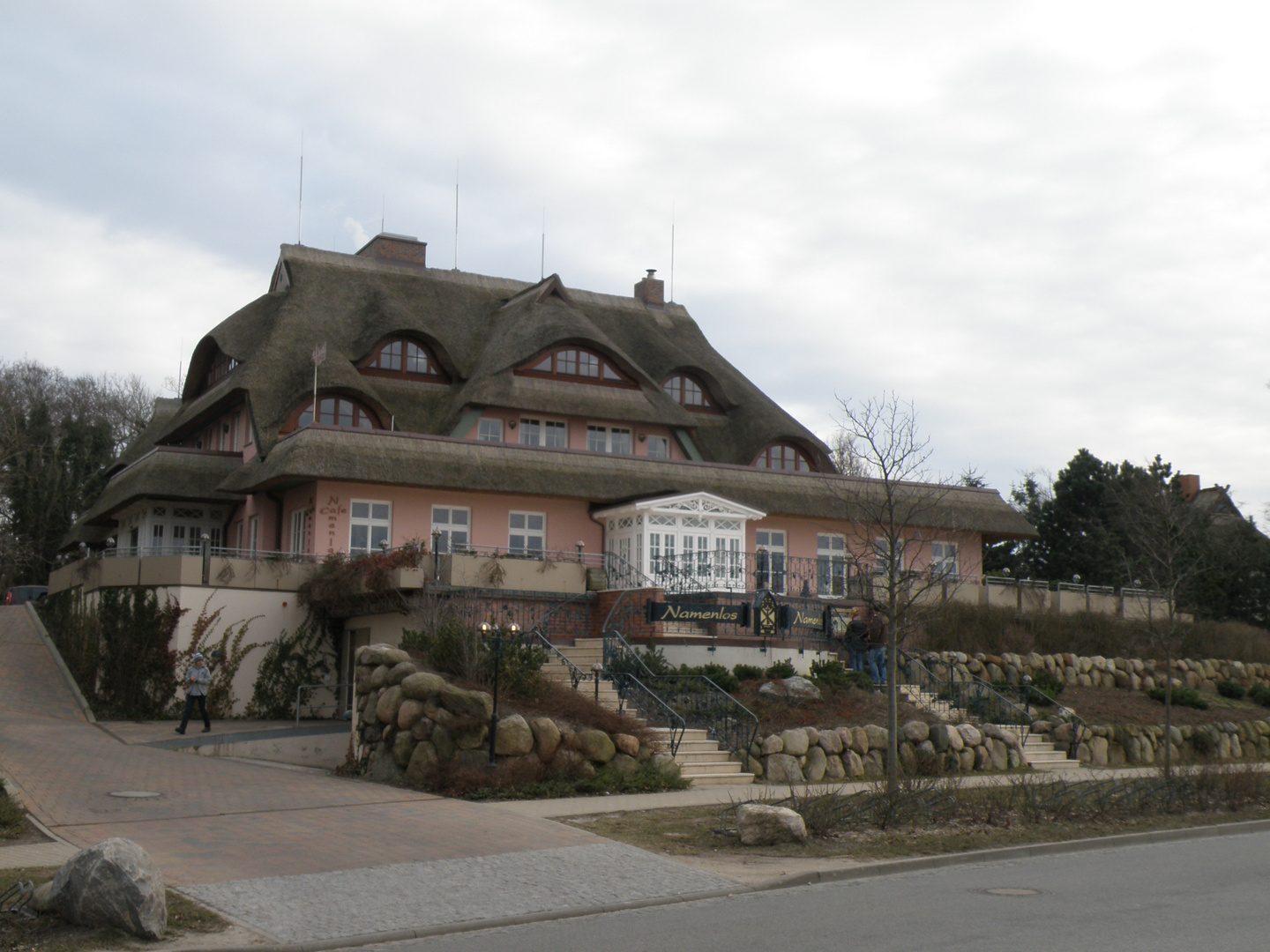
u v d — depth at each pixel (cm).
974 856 1434
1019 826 1642
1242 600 4725
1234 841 1630
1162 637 2756
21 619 4053
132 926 988
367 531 3259
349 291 4147
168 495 3597
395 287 4312
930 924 1043
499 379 3806
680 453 4188
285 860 1300
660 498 3359
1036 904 1136
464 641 2122
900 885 1261
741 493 3666
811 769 2127
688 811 1691
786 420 4269
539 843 1426
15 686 3138
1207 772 2003
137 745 2344
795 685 2427
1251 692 3384
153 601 2933
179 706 2880
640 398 4059
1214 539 4675
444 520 3375
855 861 1365
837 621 2847
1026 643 3353
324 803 1689
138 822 1505
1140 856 1479
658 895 1191
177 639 2892
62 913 1018
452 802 1723
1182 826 1708
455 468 3291
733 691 2436
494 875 1250
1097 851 1528
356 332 3938
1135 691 3266
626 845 1418
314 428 3164
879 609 2125
